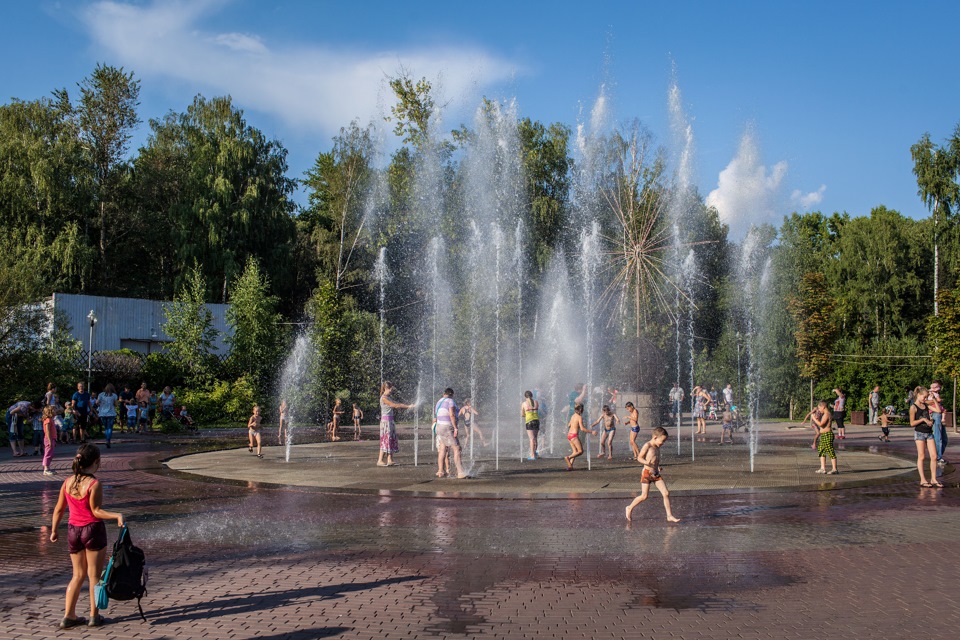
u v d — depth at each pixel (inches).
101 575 256.5
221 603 274.2
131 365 1525.6
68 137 2235.5
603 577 305.6
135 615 262.2
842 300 2225.6
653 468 425.7
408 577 307.4
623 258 1488.7
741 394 1966.0
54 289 1940.2
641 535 388.2
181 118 2485.2
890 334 2313.0
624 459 788.6
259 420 850.1
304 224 2719.0
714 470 681.0
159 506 495.8
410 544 369.7
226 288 2183.8
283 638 237.1
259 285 1684.3
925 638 232.2
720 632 238.8
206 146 2279.8
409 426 1503.4
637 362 1194.6
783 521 426.6
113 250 2422.5
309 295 2551.7
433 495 529.7
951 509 466.9
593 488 557.9
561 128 2133.4
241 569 323.6
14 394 1177.4
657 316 1675.7
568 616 256.1
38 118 2201.0
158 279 2517.2
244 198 2257.6
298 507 487.2
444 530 404.5
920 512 456.1
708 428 1451.8
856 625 244.7
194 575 314.3
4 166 2074.3
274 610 265.1
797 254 2301.9
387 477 636.7
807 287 1817.2
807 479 611.5
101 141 2453.2
